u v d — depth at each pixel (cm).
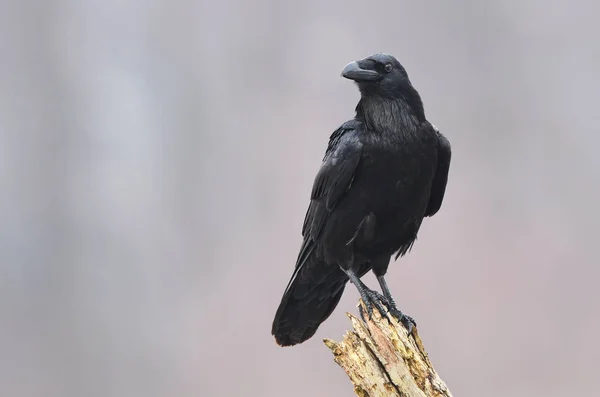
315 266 1238
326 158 1198
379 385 920
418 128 1162
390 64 1176
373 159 1150
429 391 914
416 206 1182
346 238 1186
